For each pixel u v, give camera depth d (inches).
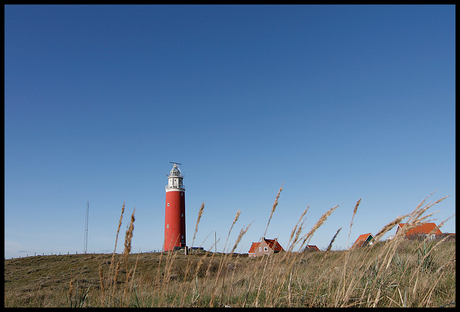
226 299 165.9
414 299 145.0
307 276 179.9
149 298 155.9
